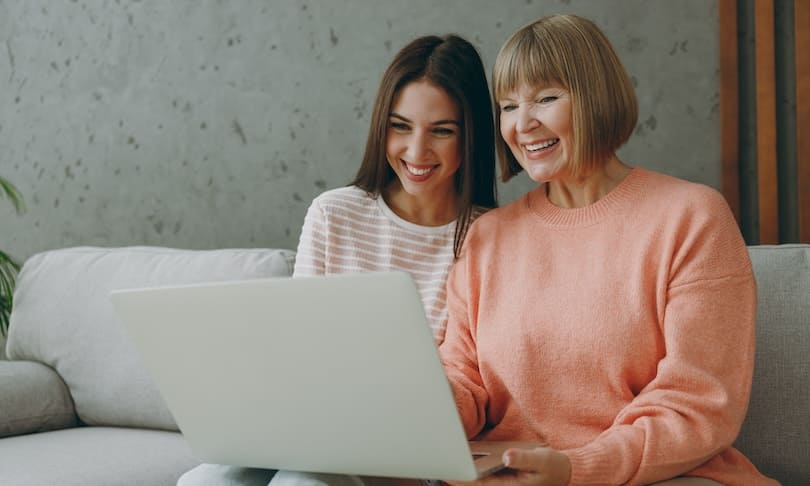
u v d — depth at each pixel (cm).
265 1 249
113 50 273
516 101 132
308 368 94
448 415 90
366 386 92
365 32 236
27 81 288
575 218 131
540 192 141
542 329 127
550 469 103
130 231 271
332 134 241
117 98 273
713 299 116
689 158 199
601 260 126
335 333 91
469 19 222
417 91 147
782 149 190
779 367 142
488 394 134
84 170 279
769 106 188
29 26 288
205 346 100
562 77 126
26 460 161
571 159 129
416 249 155
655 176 129
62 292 206
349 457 99
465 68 149
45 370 201
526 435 129
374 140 154
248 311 94
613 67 128
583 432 125
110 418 192
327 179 242
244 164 254
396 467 97
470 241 143
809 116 185
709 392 113
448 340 142
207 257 194
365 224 157
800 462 140
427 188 151
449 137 149
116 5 272
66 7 281
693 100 199
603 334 122
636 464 108
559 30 128
